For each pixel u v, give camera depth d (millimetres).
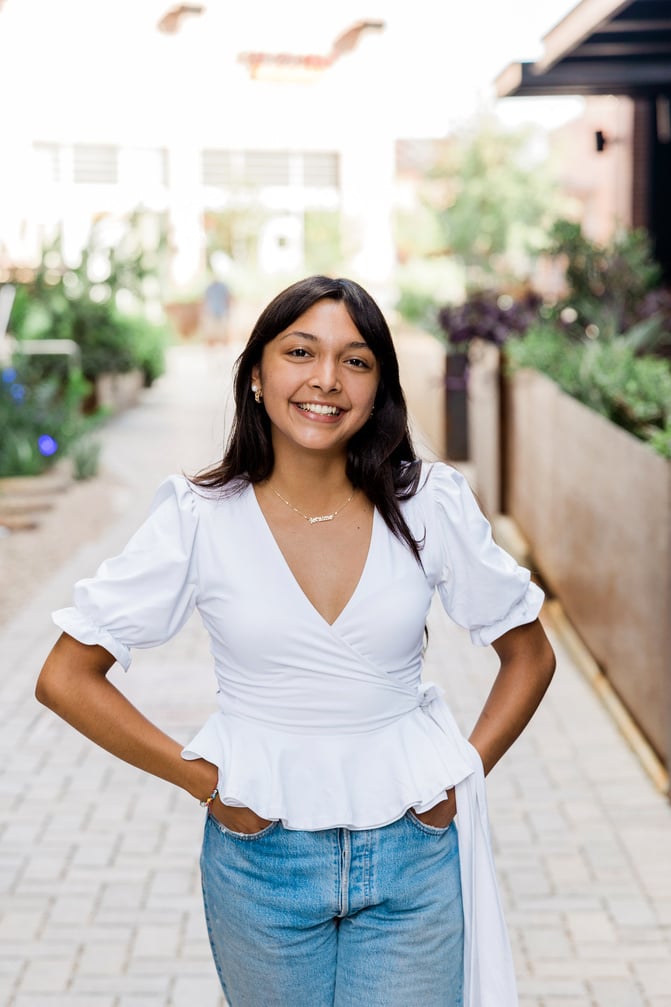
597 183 23688
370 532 1979
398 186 28719
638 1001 3182
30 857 4000
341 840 1938
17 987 3258
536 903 3695
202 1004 3189
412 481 2023
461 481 2049
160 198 26766
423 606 1986
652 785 4562
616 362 6793
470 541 2010
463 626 2102
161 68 26406
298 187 27891
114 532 9070
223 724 1996
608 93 10609
